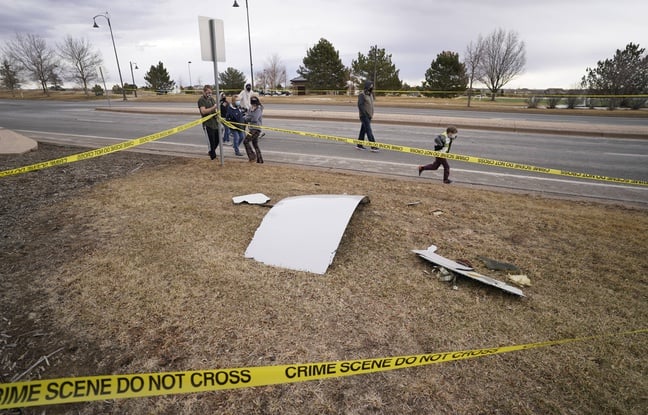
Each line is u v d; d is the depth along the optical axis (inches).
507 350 92.3
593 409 82.8
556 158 354.6
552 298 123.0
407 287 127.0
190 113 789.2
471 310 115.6
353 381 89.7
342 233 145.3
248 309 113.9
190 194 220.2
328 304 116.7
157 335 103.7
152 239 159.9
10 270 137.2
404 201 213.2
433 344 101.3
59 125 609.9
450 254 151.9
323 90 1780.3
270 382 79.5
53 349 99.5
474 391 87.0
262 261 140.9
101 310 114.3
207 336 103.0
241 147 394.6
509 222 184.5
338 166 310.0
